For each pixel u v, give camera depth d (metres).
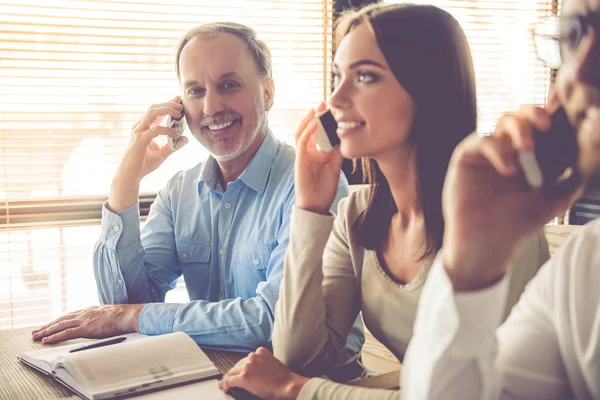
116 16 2.32
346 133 1.05
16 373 1.21
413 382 0.63
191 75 1.71
